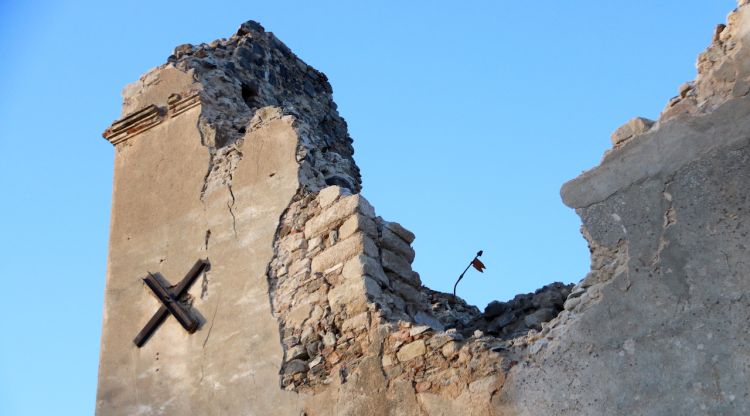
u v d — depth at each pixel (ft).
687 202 27.48
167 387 35.29
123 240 39.29
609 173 29.04
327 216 34.65
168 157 40.11
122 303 37.93
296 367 32.78
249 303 34.88
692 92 28.66
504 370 28.76
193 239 37.50
